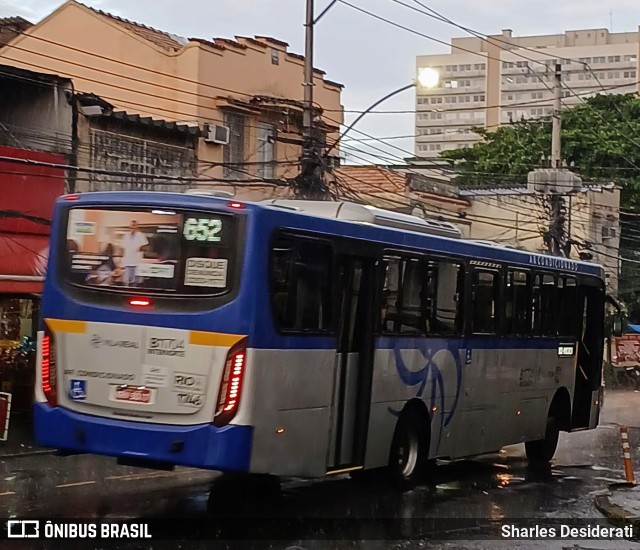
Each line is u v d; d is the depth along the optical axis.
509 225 40.12
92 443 9.60
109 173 19.02
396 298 11.91
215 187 25.02
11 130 21.30
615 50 124.06
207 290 9.45
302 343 10.04
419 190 36.28
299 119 28.48
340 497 12.01
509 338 14.77
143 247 9.70
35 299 19.19
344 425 11.01
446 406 13.12
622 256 43.94
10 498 11.04
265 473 9.53
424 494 12.67
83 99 21.52
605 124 46.41
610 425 25.08
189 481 12.68
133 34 26.98
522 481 14.40
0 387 18.45
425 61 135.62
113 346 9.62
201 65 26.41
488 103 131.00
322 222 10.40
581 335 17.44
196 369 9.35
